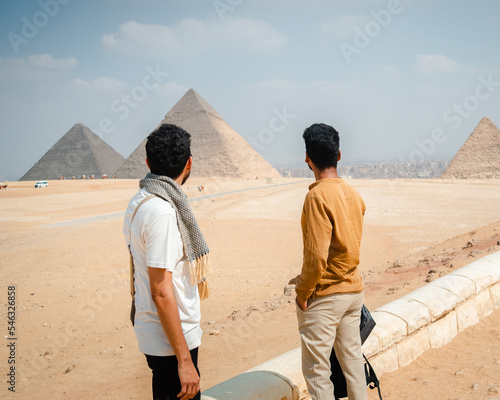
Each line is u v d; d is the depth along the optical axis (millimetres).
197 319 2336
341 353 2945
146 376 5691
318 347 2809
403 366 4238
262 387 3068
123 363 6637
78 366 6922
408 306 4574
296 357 3570
